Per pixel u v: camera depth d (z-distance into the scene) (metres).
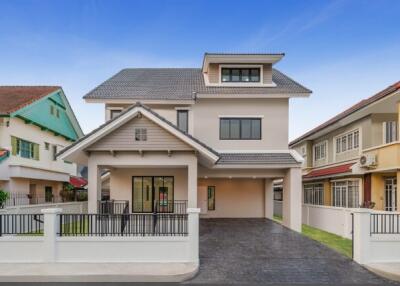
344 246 12.55
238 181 20.20
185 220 10.45
